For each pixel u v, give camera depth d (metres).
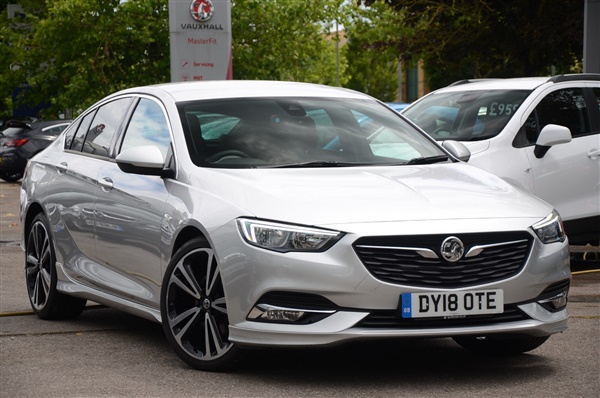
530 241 5.87
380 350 6.78
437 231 5.62
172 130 6.90
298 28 39.03
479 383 5.82
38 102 40.81
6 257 12.45
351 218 5.65
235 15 38.22
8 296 9.48
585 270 11.05
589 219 10.80
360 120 7.28
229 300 5.81
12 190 27.08
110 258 7.26
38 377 6.09
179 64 20.33
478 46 27.08
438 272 5.61
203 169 6.49
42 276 8.25
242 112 7.05
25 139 29.84
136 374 6.12
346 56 90.75
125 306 7.04
